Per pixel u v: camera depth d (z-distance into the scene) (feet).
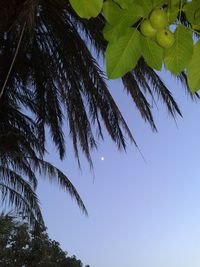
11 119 35.83
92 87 30.07
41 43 29.17
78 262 90.58
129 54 5.68
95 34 28.02
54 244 88.22
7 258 79.41
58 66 30.01
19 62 28.96
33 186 41.65
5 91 31.99
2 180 40.86
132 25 5.59
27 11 19.81
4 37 27.78
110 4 5.52
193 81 5.66
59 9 26.50
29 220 41.63
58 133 34.71
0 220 75.25
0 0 21.63
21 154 37.01
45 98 32.45
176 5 5.48
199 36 5.59
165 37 5.15
